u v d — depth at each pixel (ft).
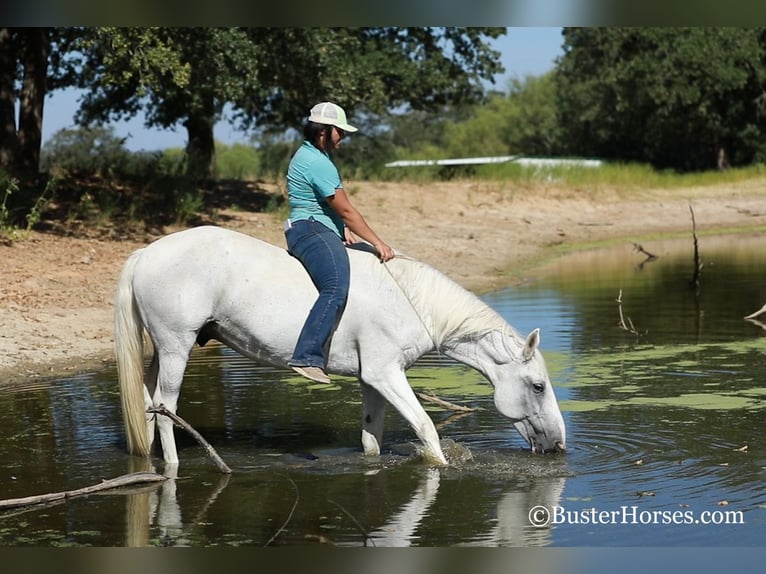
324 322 22.34
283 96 77.51
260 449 25.36
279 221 65.31
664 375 32.60
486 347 23.85
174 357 23.11
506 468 23.30
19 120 65.21
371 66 80.07
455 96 93.35
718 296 49.83
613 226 83.82
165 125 83.46
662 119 157.58
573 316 44.01
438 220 76.48
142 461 24.36
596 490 21.66
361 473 23.20
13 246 49.42
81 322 40.34
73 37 63.72
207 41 56.34
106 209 58.54
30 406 29.84
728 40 148.46
